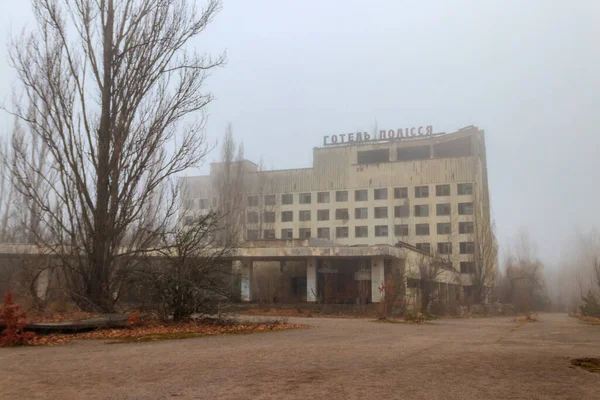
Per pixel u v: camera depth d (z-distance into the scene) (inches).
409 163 3122.5
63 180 741.3
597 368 348.2
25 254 935.7
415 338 601.6
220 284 725.9
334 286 1754.4
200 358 387.2
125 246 764.6
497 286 3083.2
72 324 574.9
